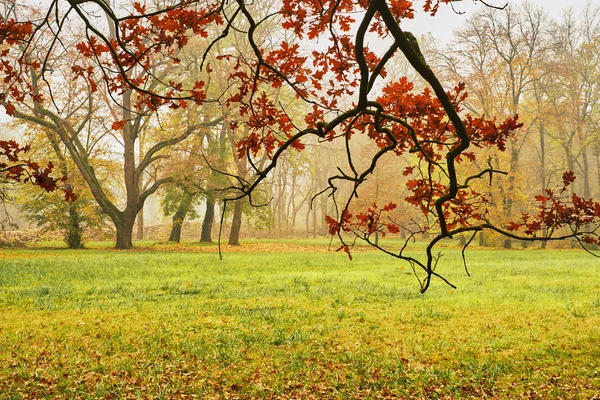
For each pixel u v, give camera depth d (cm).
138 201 3525
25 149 487
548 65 4072
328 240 5741
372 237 6631
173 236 4666
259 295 1318
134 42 414
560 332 881
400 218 5000
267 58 420
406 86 420
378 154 363
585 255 3188
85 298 1262
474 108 4416
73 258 2469
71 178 3469
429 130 430
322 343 833
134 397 604
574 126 4594
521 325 946
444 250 3800
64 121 3094
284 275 1805
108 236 3591
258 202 4284
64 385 643
